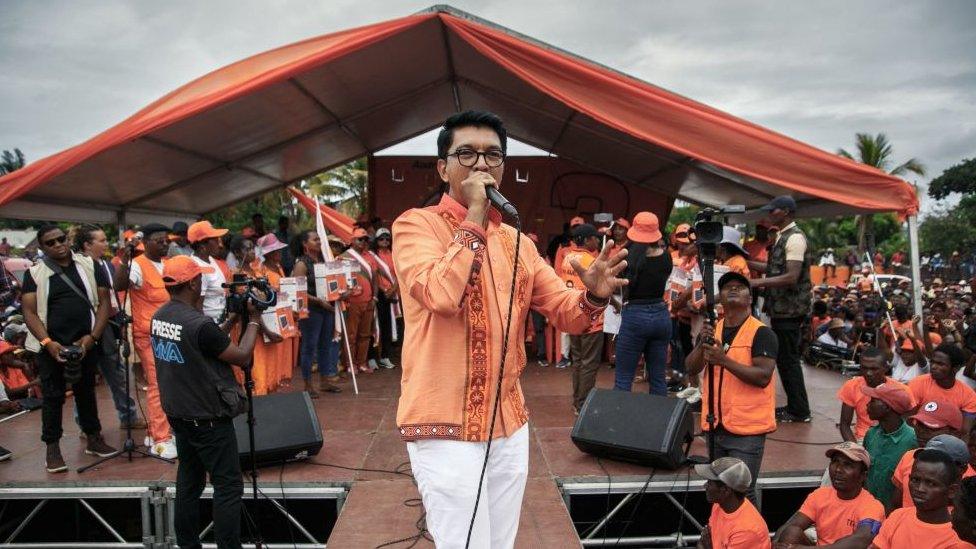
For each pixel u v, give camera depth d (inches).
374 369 349.1
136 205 379.9
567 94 249.3
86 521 215.5
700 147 249.0
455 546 76.8
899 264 1013.2
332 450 210.7
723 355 150.1
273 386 251.3
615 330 258.2
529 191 529.0
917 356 259.0
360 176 1242.0
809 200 329.4
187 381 146.2
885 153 1402.6
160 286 203.0
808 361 395.9
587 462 198.8
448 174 82.7
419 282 72.2
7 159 1632.6
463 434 76.8
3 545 182.9
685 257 285.7
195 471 155.1
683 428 193.3
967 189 1477.6
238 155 361.4
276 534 208.7
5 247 644.1
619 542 188.2
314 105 328.2
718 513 144.7
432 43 293.4
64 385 194.1
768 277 238.4
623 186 522.6
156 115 228.4
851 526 143.7
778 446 210.4
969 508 106.3
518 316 82.6
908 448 170.1
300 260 276.4
